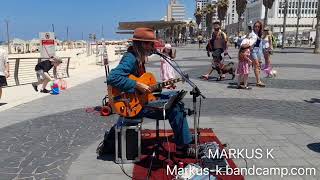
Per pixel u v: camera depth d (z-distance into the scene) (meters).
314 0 114.31
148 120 7.26
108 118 7.58
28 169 4.86
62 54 44.31
